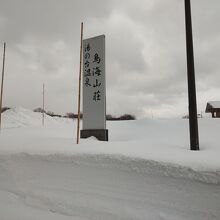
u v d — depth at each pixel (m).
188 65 6.63
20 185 6.18
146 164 5.40
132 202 5.11
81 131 9.05
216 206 4.54
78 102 7.93
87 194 5.54
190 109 6.53
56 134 11.12
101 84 9.04
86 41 9.51
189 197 4.77
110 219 4.90
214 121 10.02
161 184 5.06
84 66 9.42
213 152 5.88
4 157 7.08
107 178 5.64
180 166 5.06
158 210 4.84
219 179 4.62
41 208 5.35
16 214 5.07
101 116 8.88
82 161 6.12
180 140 7.98
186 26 6.80
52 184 6.03
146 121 11.27
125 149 6.50
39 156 6.72
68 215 5.08
